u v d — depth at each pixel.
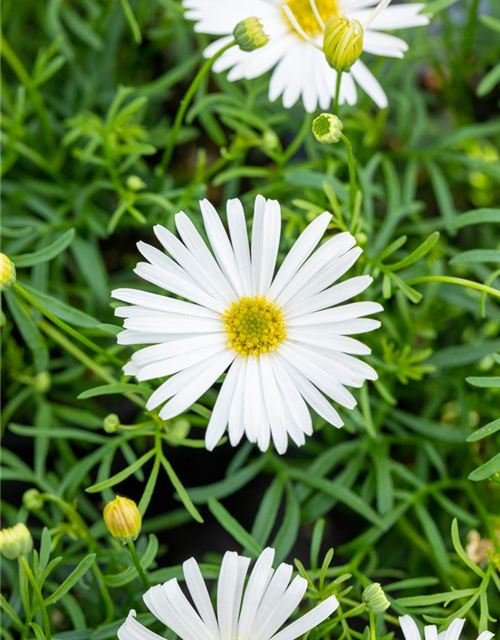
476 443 0.27
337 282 0.25
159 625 0.24
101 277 0.27
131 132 0.27
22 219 0.27
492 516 0.25
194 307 0.23
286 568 0.22
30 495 0.24
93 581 0.25
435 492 0.25
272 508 0.25
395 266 0.24
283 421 0.22
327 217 0.23
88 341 0.23
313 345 0.23
